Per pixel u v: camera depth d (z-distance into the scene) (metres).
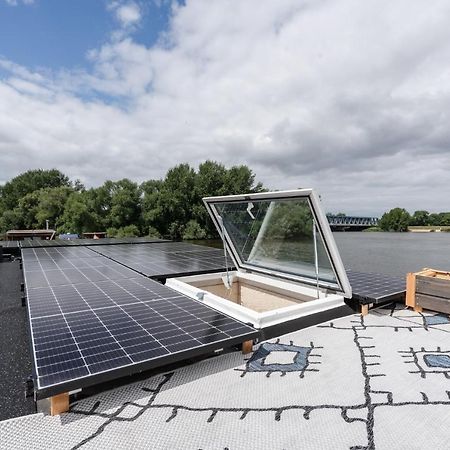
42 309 4.21
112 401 2.66
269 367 3.28
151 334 3.34
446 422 2.40
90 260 9.00
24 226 43.59
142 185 41.91
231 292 7.50
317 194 4.36
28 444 2.17
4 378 3.44
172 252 11.13
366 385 2.94
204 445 2.15
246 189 41.16
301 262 5.75
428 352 3.63
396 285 5.73
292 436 2.24
